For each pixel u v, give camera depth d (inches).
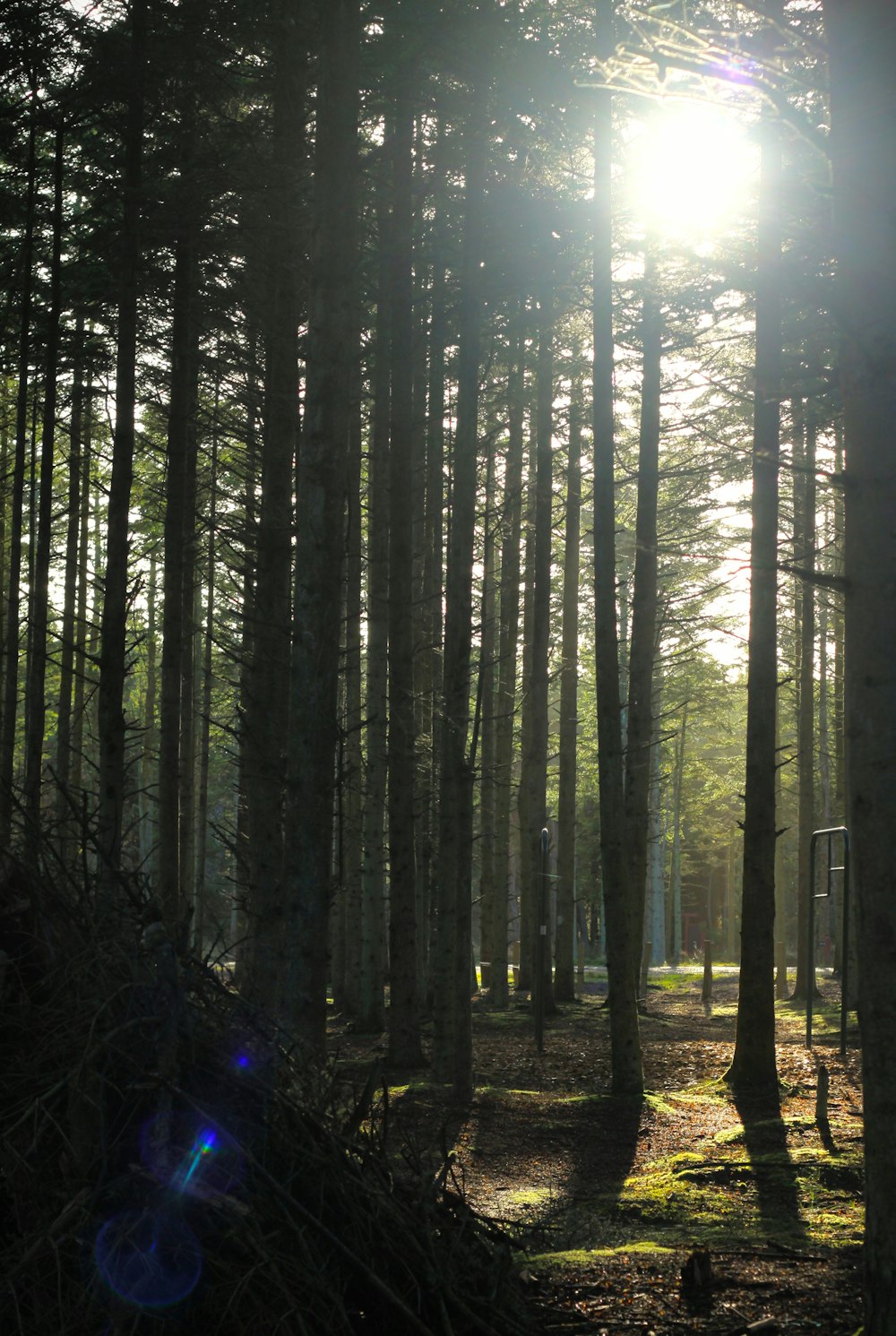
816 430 641.6
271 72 542.3
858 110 206.2
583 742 1428.4
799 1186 343.6
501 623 1051.9
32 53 529.3
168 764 600.7
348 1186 208.1
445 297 591.8
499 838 949.2
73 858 245.6
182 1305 188.4
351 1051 649.6
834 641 1147.3
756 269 499.8
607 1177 368.5
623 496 1010.7
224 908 1489.9
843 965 608.7
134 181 527.8
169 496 607.2
